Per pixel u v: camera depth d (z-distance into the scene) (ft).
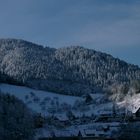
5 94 482.28
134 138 466.70
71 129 536.42
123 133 475.31
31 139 437.99
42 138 461.37
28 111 494.18
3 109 432.66
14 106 453.99
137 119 581.94
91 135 500.33
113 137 479.82
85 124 582.76
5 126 414.82
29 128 444.96
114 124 538.88
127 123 515.09
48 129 520.83
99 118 634.84
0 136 399.24
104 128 513.04
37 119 540.52
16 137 416.26
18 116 444.96
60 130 523.70
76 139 478.18
